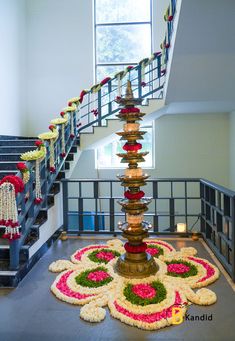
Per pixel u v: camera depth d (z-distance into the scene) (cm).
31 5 627
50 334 177
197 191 596
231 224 247
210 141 599
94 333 177
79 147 494
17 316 196
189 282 233
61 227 394
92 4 621
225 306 204
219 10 240
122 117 246
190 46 293
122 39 633
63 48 626
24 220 267
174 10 291
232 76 354
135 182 246
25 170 259
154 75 574
